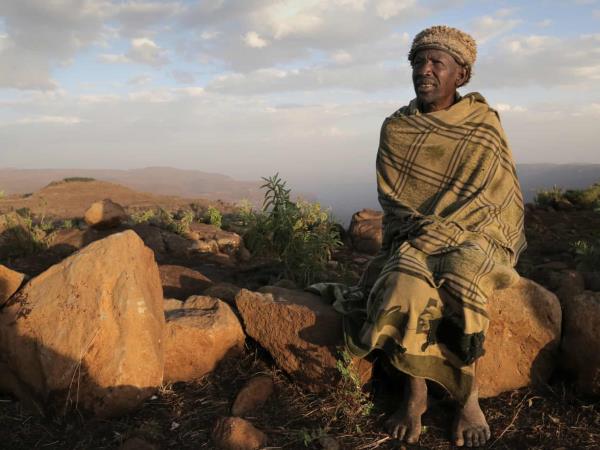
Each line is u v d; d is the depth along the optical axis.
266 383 3.03
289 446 2.57
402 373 2.97
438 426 2.73
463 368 2.59
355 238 7.29
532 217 8.82
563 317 2.98
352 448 2.56
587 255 4.79
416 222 2.87
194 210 16.80
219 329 3.19
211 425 2.73
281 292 3.37
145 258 3.18
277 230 5.00
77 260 2.99
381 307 2.61
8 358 2.94
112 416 2.77
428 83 2.94
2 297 3.07
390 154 3.09
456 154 2.91
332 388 2.96
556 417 2.71
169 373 3.14
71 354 2.77
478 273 2.58
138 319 2.85
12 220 5.85
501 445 2.56
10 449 2.54
